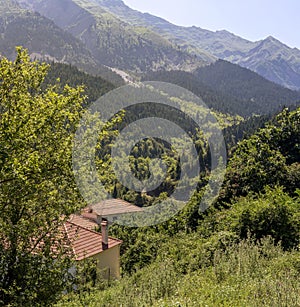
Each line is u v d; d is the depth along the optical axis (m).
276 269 6.49
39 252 7.27
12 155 6.78
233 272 6.80
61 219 7.56
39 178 7.13
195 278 7.02
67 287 7.40
